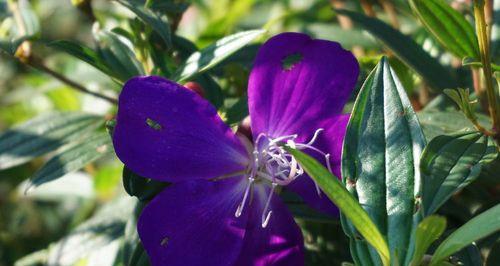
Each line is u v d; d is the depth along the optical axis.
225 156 0.35
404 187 0.32
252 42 0.45
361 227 0.29
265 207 0.35
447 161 0.32
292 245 0.35
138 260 0.37
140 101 0.34
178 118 0.34
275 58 0.35
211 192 0.35
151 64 0.42
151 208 0.34
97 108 0.55
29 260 0.54
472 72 0.45
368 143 0.33
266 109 0.36
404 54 0.42
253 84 0.36
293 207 0.38
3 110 0.64
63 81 0.46
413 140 0.32
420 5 0.38
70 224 0.59
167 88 0.34
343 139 0.35
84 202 0.60
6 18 0.45
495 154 0.33
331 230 0.41
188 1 0.49
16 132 0.46
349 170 0.33
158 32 0.40
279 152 0.35
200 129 0.35
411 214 0.32
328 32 0.50
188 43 0.45
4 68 0.67
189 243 0.34
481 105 0.43
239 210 0.35
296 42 0.35
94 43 0.43
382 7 0.54
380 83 0.33
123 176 0.36
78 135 0.46
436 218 0.28
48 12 0.69
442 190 0.32
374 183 0.32
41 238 0.60
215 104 0.40
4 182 0.62
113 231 0.47
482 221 0.28
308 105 0.36
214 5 0.60
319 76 0.36
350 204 0.29
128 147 0.33
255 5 0.62
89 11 0.45
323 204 0.35
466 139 0.33
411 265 0.30
